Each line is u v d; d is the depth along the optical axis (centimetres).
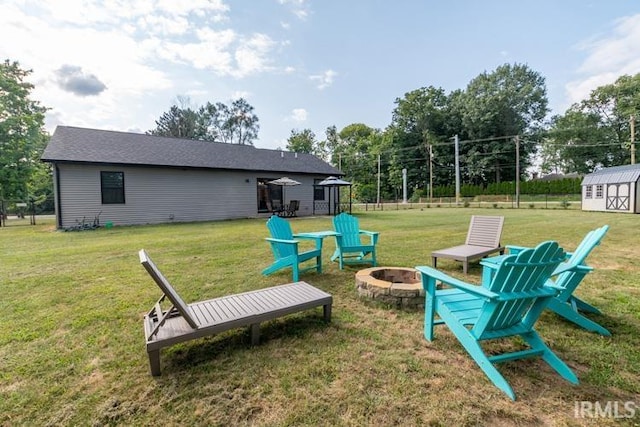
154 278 192
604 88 2973
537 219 1257
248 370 212
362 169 4000
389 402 179
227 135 4300
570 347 241
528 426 161
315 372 209
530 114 3506
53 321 294
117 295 367
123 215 1173
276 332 269
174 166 1235
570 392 188
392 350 238
